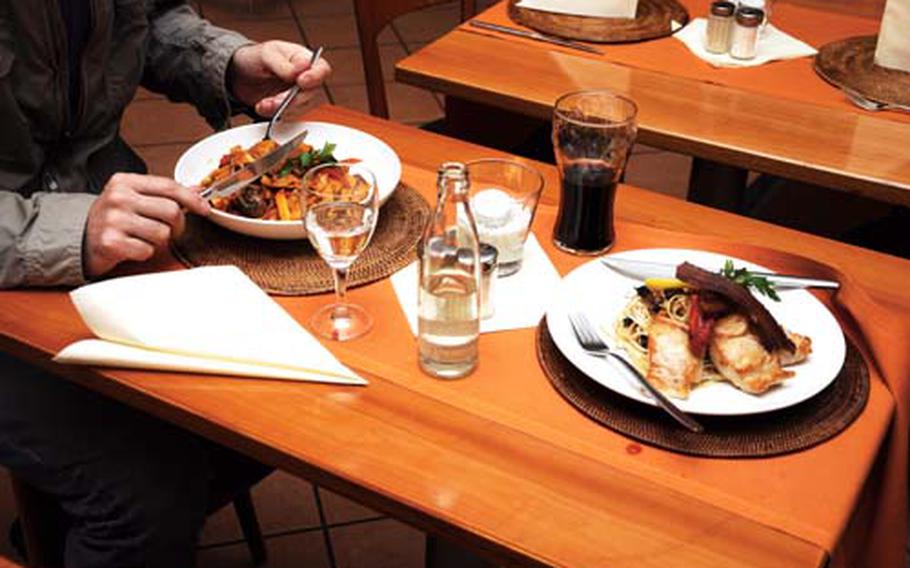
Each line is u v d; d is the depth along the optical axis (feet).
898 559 3.64
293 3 13.57
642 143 5.24
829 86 5.66
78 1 4.71
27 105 4.68
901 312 3.92
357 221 3.69
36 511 4.59
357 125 5.22
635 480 3.14
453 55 5.95
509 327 3.80
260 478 4.95
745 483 3.14
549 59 5.92
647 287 3.74
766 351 3.43
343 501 6.68
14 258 3.88
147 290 3.75
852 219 6.33
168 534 4.34
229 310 3.75
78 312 3.82
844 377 3.59
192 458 4.41
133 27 5.11
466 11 7.23
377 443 3.28
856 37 6.21
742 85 5.66
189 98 5.64
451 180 3.53
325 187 4.25
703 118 5.30
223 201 4.31
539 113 5.46
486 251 3.81
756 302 3.50
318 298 3.96
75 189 5.03
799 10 6.61
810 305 3.82
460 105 6.31
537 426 3.35
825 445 3.29
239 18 13.16
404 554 6.32
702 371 3.50
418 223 4.40
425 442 3.28
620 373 3.46
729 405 3.34
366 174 4.31
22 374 4.39
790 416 3.40
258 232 4.15
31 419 4.30
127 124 10.75
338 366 3.55
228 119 5.58
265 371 3.55
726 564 2.87
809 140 5.11
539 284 4.04
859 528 3.63
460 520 3.01
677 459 3.22
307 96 5.24
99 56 4.90
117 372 3.59
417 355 3.66
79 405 4.33
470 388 3.51
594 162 4.08
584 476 3.16
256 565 6.19
